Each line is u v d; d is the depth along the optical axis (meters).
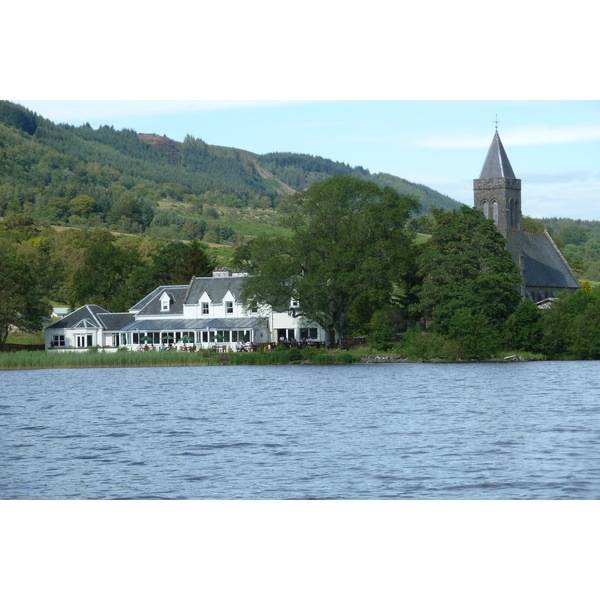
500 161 166.12
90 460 39.03
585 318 109.94
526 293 164.88
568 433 44.19
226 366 106.50
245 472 35.88
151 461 38.53
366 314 125.81
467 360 106.25
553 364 99.50
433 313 112.69
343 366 101.81
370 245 114.62
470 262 114.75
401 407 57.38
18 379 90.31
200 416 54.28
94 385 80.31
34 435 46.94
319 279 110.81
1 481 34.88
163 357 109.81
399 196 118.44
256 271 116.88
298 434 45.62
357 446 41.50
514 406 56.62
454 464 36.69
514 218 168.25
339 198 116.00
